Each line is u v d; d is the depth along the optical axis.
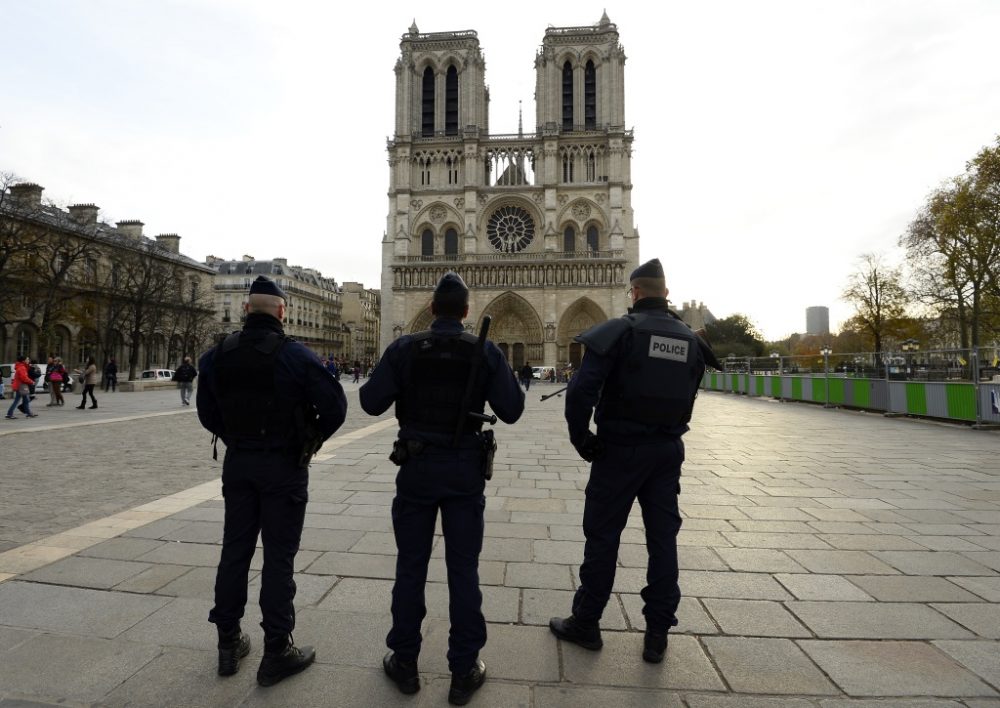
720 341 107.75
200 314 65.44
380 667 3.59
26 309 52.34
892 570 5.25
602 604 3.79
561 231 74.00
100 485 8.77
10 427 16.77
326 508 7.44
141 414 21.66
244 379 3.58
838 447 13.36
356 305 129.88
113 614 4.21
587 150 74.31
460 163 75.31
